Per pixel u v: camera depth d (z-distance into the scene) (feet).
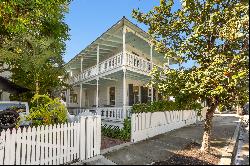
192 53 36.81
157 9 38.91
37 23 51.21
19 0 42.37
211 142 44.42
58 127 30.91
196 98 36.17
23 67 56.90
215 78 31.86
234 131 57.36
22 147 27.61
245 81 31.96
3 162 26.20
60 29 59.31
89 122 34.27
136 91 89.97
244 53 31.78
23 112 45.98
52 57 71.05
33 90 69.77
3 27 49.55
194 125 73.15
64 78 83.66
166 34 39.45
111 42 81.35
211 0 34.96
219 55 33.37
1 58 53.21
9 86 53.72
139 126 46.09
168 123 59.52
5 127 39.45
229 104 35.09
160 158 32.89
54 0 48.03
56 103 40.06
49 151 29.84
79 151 33.04
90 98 108.58
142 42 82.07
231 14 33.50
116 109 64.90
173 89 36.06
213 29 34.94
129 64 67.21
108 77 81.30
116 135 48.11
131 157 33.42
